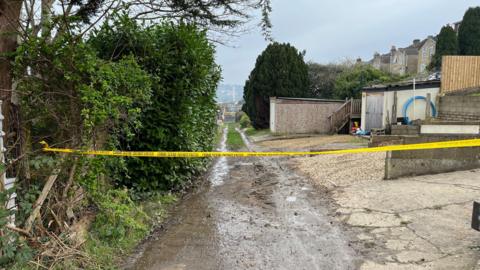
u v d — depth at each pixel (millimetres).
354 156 9875
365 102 17703
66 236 3652
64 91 3768
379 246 4035
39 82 3746
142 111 5941
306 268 3619
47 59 3607
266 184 7879
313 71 33125
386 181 6781
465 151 6938
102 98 3697
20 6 4043
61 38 3680
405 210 5070
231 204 6176
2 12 3781
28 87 3740
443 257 3631
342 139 16500
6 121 3766
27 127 3836
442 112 13141
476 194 5445
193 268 3674
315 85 32594
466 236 4074
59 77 3762
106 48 5980
